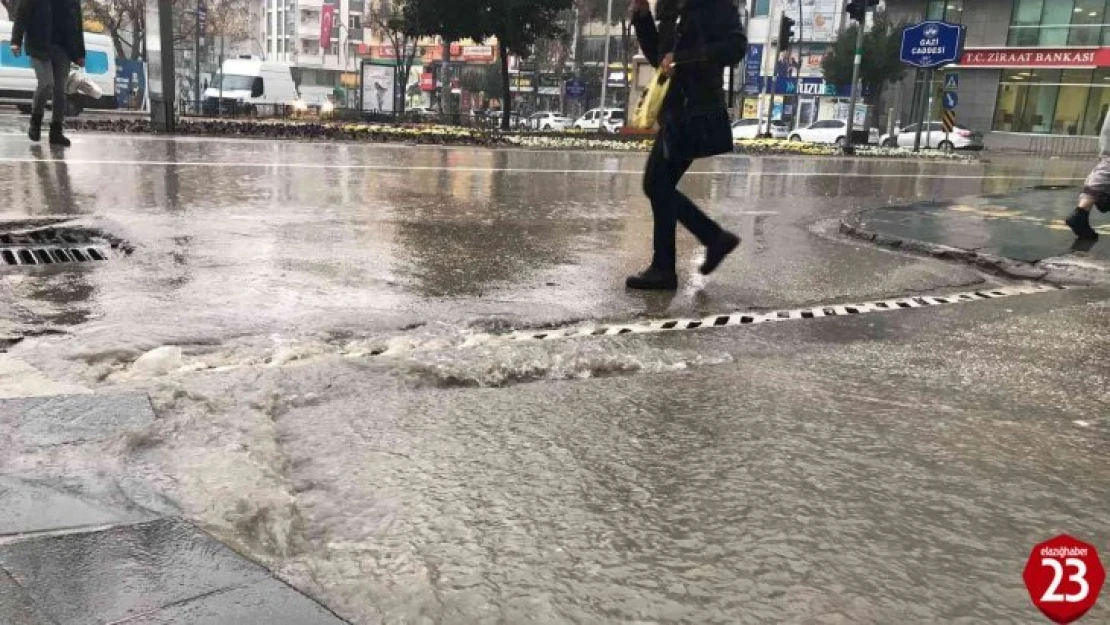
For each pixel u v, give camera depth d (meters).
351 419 2.50
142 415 2.30
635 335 3.68
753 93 50.31
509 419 2.57
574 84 49.53
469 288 4.44
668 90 4.36
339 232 5.88
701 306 4.33
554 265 5.20
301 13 98.00
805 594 1.66
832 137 37.25
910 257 6.20
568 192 9.27
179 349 3.08
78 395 2.43
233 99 32.06
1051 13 38.56
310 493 2.04
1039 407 2.91
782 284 4.96
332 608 1.52
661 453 2.36
